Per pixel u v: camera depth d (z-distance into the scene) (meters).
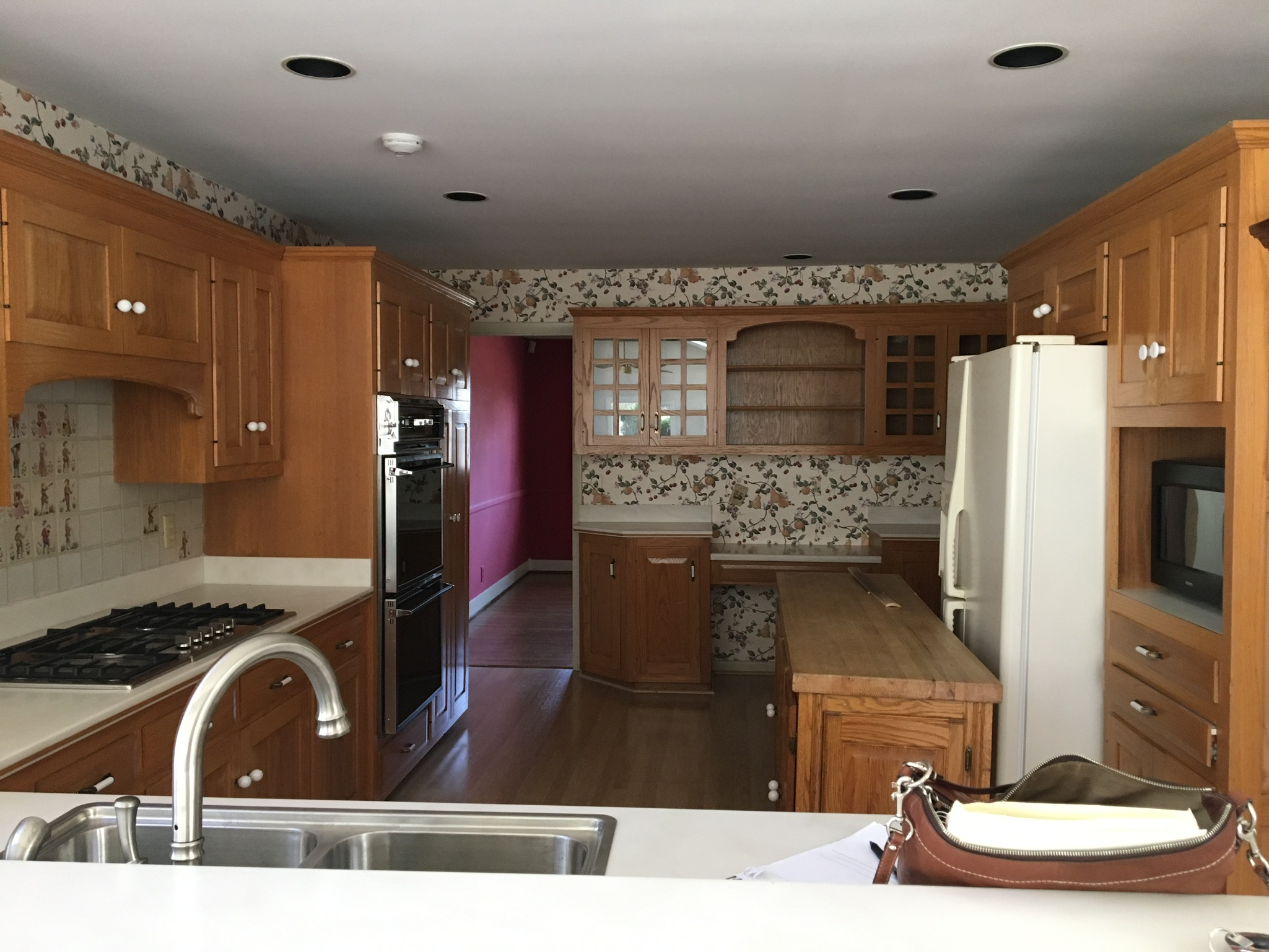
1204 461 2.87
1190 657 2.40
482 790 4.13
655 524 6.05
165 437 3.23
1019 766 2.88
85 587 3.14
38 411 2.91
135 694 2.32
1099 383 2.84
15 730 2.03
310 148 3.27
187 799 1.17
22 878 0.91
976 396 3.23
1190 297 2.39
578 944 0.79
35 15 2.21
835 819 1.55
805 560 5.60
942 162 3.44
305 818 1.50
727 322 5.63
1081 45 2.38
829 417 5.91
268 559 3.84
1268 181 2.17
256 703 2.96
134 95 2.74
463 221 4.46
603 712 5.27
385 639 3.89
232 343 3.37
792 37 2.33
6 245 2.23
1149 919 0.83
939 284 5.73
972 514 3.27
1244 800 0.88
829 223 4.50
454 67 2.52
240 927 0.82
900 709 2.38
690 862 1.38
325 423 3.79
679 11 2.19
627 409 5.68
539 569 10.20
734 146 3.24
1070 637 2.87
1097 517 2.85
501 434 8.79
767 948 0.78
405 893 0.88
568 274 5.95
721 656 6.17
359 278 3.74
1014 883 0.89
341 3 2.14
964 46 2.39
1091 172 3.58
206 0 2.13
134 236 2.75
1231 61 2.48
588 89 2.69
